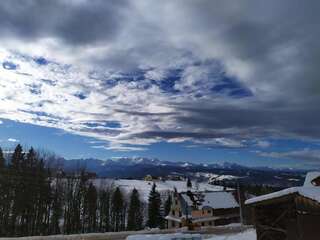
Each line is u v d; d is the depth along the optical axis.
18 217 68.69
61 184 80.25
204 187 152.62
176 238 32.28
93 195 87.88
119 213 96.19
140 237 32.44
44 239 37.53
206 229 52.69
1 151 71.56
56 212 75.38
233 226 58.47
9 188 66.94
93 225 86.75
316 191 18.66
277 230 19.77
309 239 17.95
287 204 19.56
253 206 21.25
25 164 73.94
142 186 156.88
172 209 94.00
